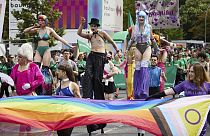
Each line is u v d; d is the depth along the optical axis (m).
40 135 16.09
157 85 28.73
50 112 15.05
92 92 23.98
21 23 68.56
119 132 25.53
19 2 74.06
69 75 19.84
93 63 23.97
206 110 15.62
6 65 42.97
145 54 23.48
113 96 45.69
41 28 25.78
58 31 70.00
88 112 15.02
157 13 41.00
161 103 16.06
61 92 19.83
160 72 28.77
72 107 15.34
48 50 25.80
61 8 79.31
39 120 14.95
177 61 46.94
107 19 53.53
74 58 42.69
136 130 26.20
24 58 19.80
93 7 49.12
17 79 19.98
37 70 20.05
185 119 15.34
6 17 82.94
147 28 23.58
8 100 16.61
